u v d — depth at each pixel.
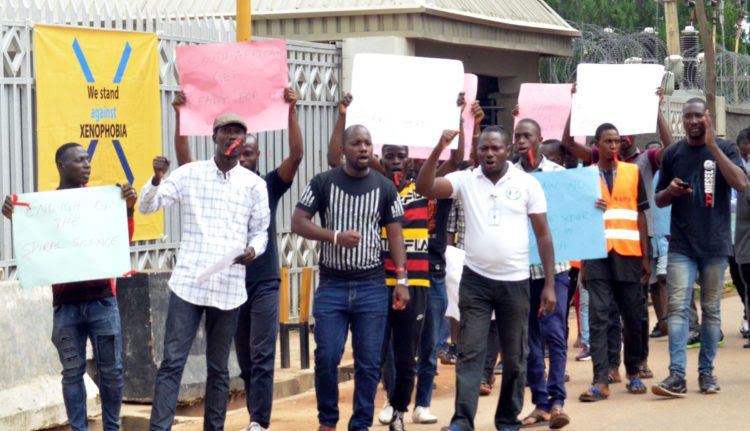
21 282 7.60
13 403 8.79
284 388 10.92
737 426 9.15
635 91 11.19
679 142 10.45
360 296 8.25
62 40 10.84
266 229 8.09
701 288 10.52
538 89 12.09
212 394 8.09
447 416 9.81
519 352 8.44
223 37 13.19
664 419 9.46
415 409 9.54
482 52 18.05
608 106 11.20
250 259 7.89
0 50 10.55
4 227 10.59
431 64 9.12
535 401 9.34
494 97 19.34
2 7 10.76
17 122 10.73
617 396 10.53
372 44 15.05
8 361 8.94
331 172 8.34
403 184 8.91
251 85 8.78
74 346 7.86
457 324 12.44
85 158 7.95
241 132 7.90
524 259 8.36
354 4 15.59
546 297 8.45
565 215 9.22
